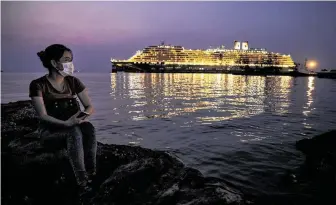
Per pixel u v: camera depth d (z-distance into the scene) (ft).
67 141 9.35
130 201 8.86
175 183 9.87
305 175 12.52
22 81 205.16
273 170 13.33
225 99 67.15
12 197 8.86
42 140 9.81
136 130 25.62
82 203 8.82
